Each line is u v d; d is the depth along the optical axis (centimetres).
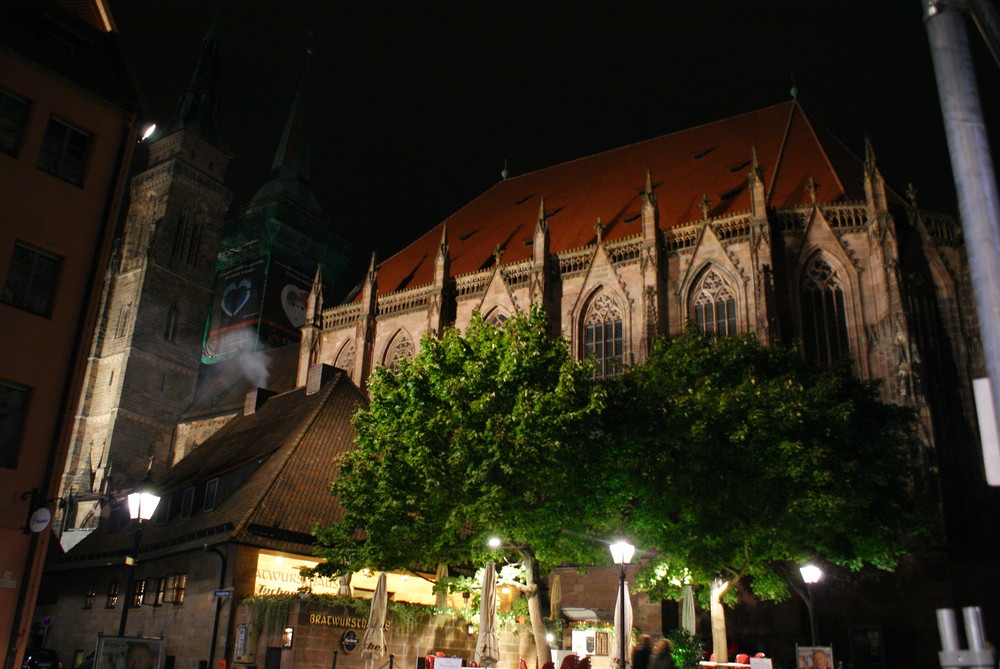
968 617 879
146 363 10894
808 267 6681
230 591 4147
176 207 11762
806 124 7981
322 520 4834
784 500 3978
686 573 4175
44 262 3731
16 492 3431
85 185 3903
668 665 2359
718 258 6900
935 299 6450
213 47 12938
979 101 820
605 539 4153
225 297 13212
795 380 4412
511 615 4644
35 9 3925
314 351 8838
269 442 5619
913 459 5484
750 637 5300
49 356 3634
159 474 10625
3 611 3303
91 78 3994
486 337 4438
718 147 8362
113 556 5319
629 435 4184
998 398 749
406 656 4197
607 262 7369
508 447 3738
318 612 3912
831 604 5322
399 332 8381
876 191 6456
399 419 4175
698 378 4516
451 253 9131
